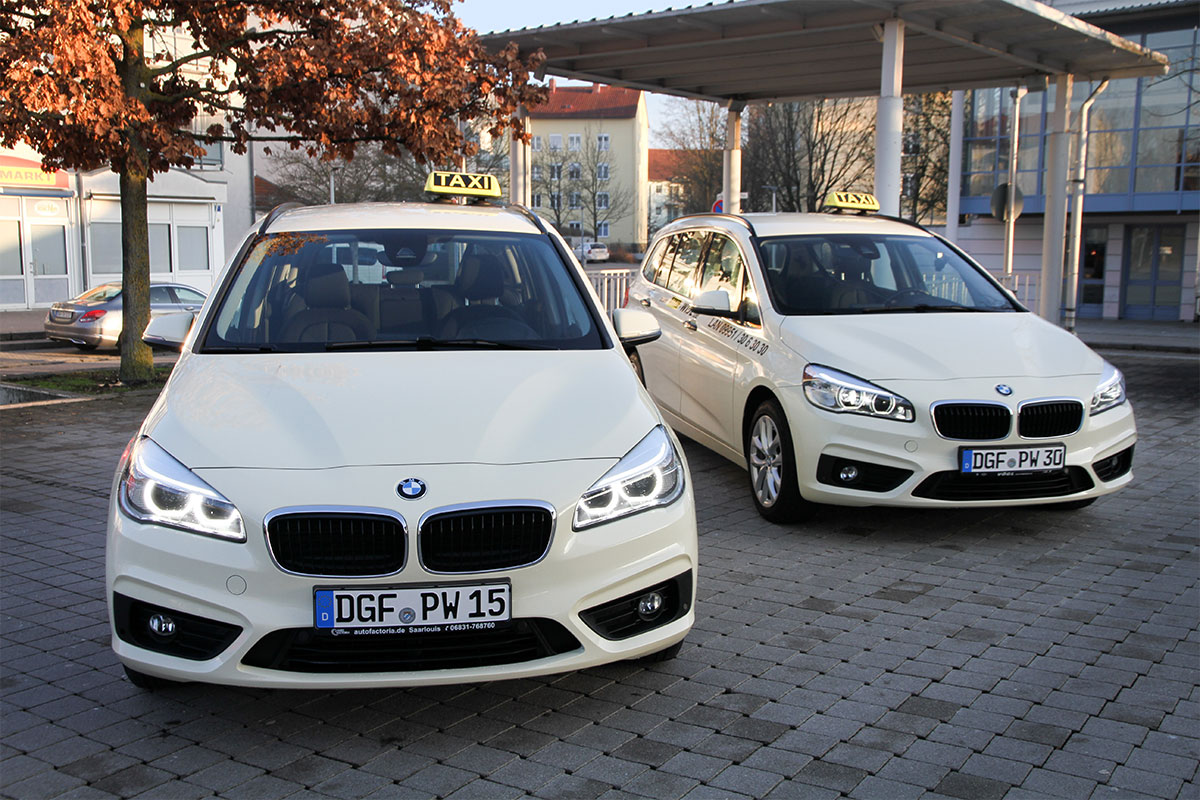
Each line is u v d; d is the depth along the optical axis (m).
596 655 3.32
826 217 7.61
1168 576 5.15
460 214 5.27
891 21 11.59
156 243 31.69
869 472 5.53
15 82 9.63
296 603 3.14
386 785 3.12
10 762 3.25
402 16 12.05
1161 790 3.09
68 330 19.41
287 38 12.45
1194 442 8.67
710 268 7.54
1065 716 3.59
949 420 5.43
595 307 4.61
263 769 3.21
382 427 3.42
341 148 13.15
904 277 6.82
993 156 26.80
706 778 3.16
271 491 3.19
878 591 4.92
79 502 6.62
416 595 3.15
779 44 13.53
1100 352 17.94
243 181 35.78
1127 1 24.55
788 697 3.74
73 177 29.67
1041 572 5.22
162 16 12.31
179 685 3.79
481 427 3.45
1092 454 5.64
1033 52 14.23
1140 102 24.53
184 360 4.12
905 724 3.53
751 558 5.46
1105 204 25.25
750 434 6.45
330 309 4.41
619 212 96.31
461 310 4.45
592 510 3.31
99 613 4.62
